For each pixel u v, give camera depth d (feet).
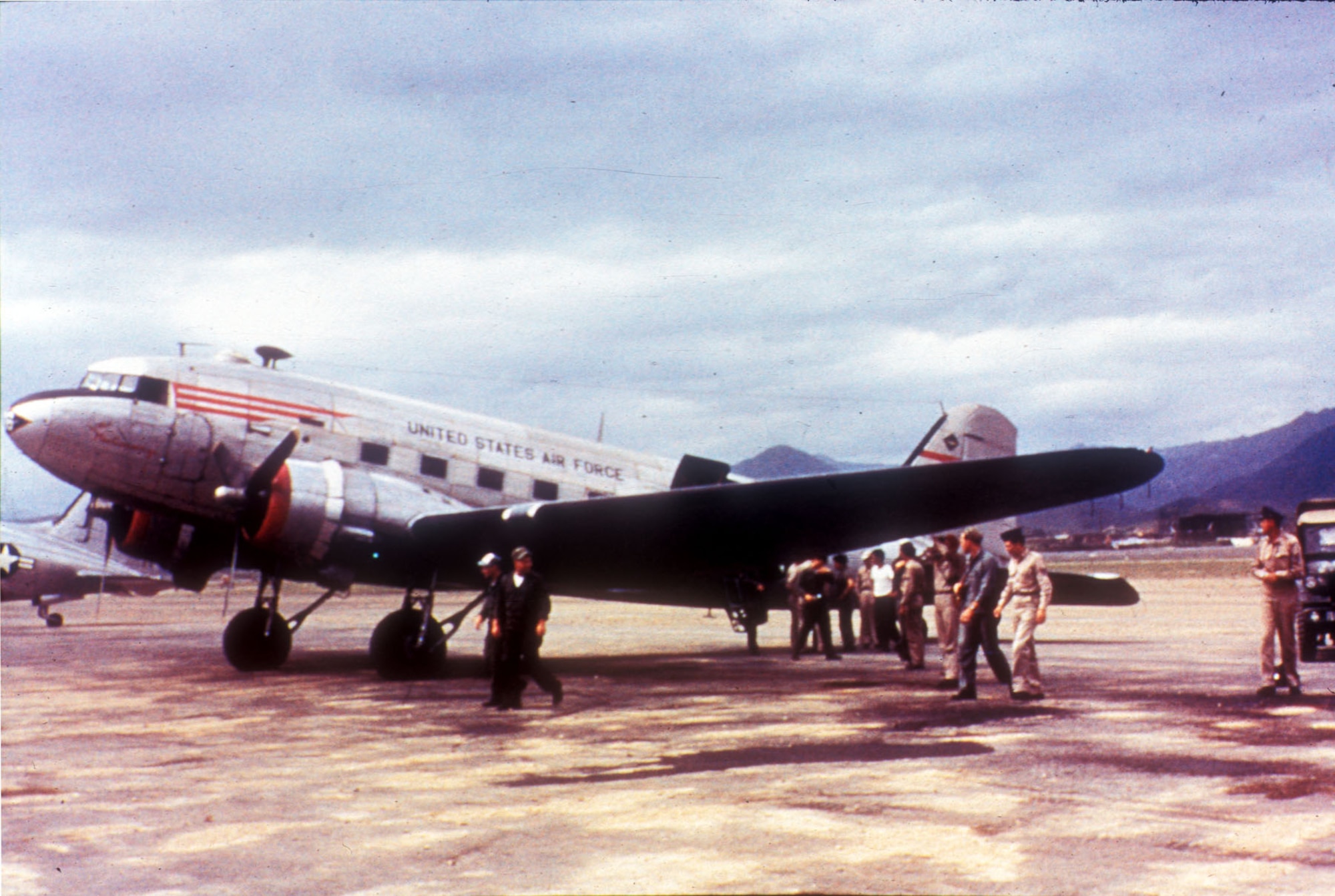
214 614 109.70
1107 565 220.23
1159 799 17.11
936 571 35.12
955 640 34.45
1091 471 34.27
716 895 12.73
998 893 12.62
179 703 31.24
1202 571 185.68
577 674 40.06
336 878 13.64
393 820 16.58
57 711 29.55
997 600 31.42
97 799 18.25
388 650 37.65
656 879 13.35
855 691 33.42
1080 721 25.77
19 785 19.47
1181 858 13.87
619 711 28.86
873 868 13.65
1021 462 33.30
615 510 37.09
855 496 36.81
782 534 41.70
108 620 93.20
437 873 13.75
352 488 37.14
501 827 16.05
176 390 38.37
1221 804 16.75
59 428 36.37
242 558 41.47
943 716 26.99
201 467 38.47
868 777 19.29
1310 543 43.45
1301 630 42.98
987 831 15.28
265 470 37.60
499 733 25.20
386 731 25.53
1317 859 13.76
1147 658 43.60
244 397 39.42
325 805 17.71
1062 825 15.60
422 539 37.73
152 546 41.60
